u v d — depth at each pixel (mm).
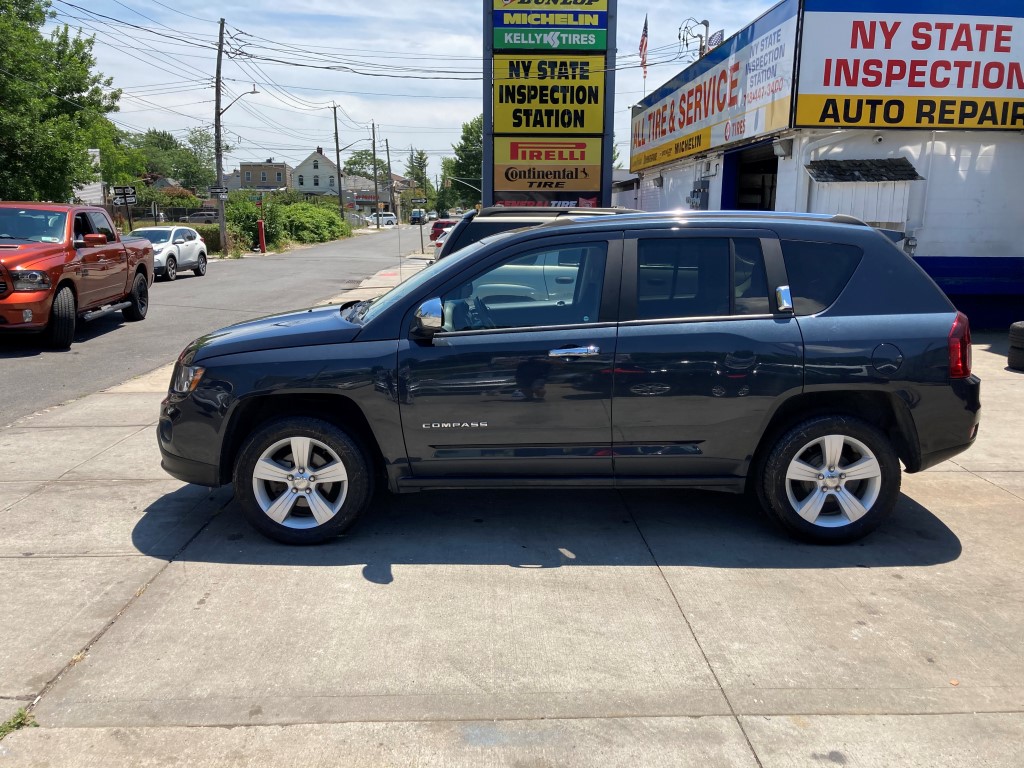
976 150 11500
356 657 3238
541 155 15672
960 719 2871
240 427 4406
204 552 4242
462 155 72375
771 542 4410
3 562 4090
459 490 5277
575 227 4305
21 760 2613
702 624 3518
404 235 69438
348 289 20672
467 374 4148
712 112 14555
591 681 3090
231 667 3158
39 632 3404
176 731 2775
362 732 2781
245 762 2625
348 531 4453
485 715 2881
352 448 4230
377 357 4168
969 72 10992
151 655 3240
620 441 4246
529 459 4262
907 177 11156
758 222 4316
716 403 4168
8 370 9477
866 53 10867
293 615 3570
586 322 4223
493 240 4434
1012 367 8992
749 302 4234
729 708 2926
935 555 4246
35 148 25594
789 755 2676
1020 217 11719
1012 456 5980
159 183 101062
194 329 13070
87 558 4148
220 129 37500
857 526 4309
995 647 3340
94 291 11758
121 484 5328
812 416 4246
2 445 6250
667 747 2717
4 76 25000
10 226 11102
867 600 3740
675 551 4289
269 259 35688
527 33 15211
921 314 4246
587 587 3865
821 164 11352
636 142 21875
